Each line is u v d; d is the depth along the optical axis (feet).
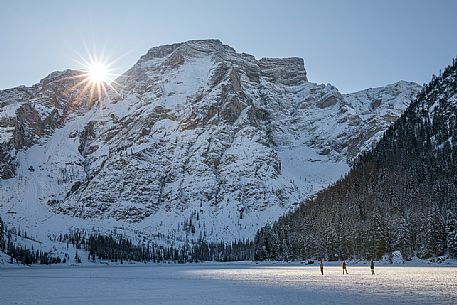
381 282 334.65
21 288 361.92
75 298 276.00
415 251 637.30
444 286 296.51
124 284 393.91
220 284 369.09
